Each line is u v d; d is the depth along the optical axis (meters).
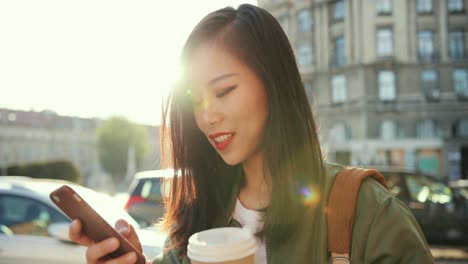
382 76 33.41
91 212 0.95
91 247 0.92
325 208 1.04
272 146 1.09
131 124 60.94
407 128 33.22
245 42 1.10
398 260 0.95
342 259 0.99
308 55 36.16
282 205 1.05
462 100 32.97
